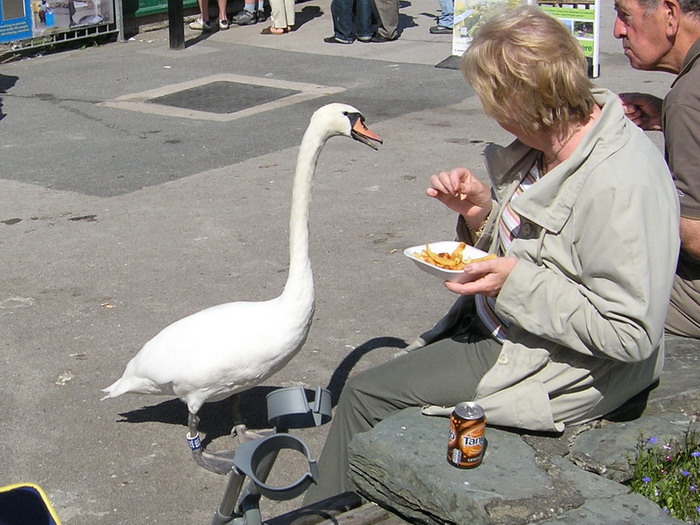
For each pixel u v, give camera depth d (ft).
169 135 31.60
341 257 21.27
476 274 8.78
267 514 12.55
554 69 8.25
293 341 12.84
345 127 13.10
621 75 39.58
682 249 11.43
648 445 9.71
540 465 9.06
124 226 23.25
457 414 8.86
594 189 8.42
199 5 51.42
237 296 19.29
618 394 9.61
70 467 13.60
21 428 14.56
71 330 17.76
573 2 38.55
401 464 9.12
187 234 22.68
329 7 58.08
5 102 36.14
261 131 32.07
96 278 20.15
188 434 13.50
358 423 10.25
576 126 8.75
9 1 42.57
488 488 8.63
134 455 13.93
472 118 33.65
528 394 9.22
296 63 43.14
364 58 44.21
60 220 23.66
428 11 57.67
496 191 9.89
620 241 8.26
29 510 8.19
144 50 46.09
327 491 10.41
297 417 7.22
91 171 27.68
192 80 39.81
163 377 12.96
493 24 8.57
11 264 20.88
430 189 10.45
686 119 10.52
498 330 9.64
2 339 17.38
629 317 8.34
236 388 13.02
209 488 13.15
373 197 25.32
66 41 45.85
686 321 11.87
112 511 12.60
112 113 34.53
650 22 11.03
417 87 38.40
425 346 10.36
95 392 15.64
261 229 22.99
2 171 27.68
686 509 9.29
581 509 8.45
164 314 18.44
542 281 8.66
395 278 20.15
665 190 8.60
